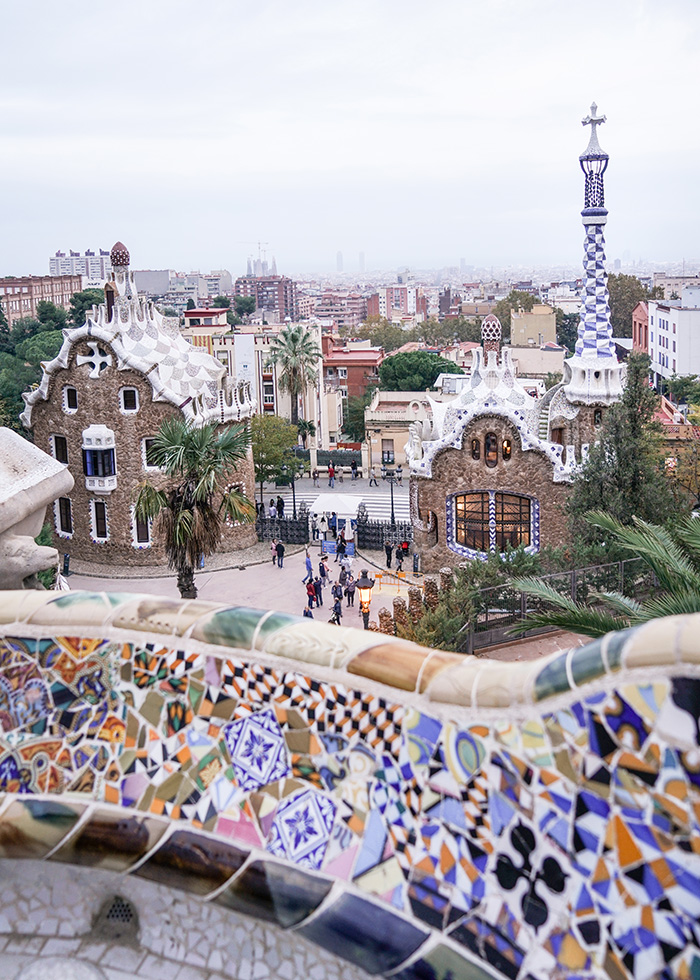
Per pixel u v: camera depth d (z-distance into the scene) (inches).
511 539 1727.4
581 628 542.0
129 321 1929.1
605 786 129.6
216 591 1781.5
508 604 1021.8
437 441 1722.4
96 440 1871.3
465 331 7244.1
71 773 179.9
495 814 141.6
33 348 4128.9
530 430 1664.6
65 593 187.9
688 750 121.3
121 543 1932.8
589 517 578.6
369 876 152.7
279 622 168.4
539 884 137.0
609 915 130.6
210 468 1254.3
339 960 151.2
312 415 3678.6
